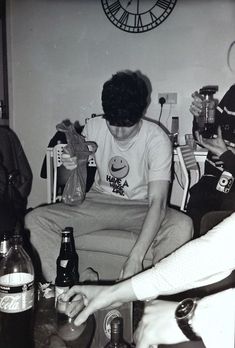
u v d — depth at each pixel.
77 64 3.71
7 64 3.74
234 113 2.35
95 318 0.94
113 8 3.57
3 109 3.61
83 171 1.75
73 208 1.72
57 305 0.93
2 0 3.58
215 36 3.41
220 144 1.89
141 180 1.75
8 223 1.74
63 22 3.69
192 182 3.48
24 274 0.95
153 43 3.53
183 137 3.55
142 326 0.70
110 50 3.63
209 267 0.73
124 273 1.28
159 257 1.53
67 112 3.78
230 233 0.73
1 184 1.95
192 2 3.41
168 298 1.11
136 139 1.69
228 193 1.88
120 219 1.70
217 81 3.45
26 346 0.85
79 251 1.75
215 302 0.63
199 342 0.67
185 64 3.49
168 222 1.59
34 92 3.82
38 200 3.90
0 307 0.89
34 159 3.90
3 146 2.25
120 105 1.55
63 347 0.85
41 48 3.76
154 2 3.48
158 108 3.58
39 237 1.58
